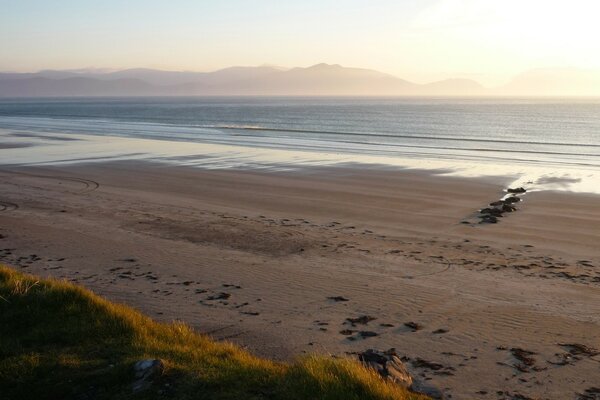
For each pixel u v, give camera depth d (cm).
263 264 1697
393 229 2130
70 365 866
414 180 3219
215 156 4422
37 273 1619
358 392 786
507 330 1193
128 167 3797
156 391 788
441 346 1114
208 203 2645
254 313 1299
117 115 13800
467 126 9194
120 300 1391
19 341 964
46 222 2278
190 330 1109
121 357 899
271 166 3822
